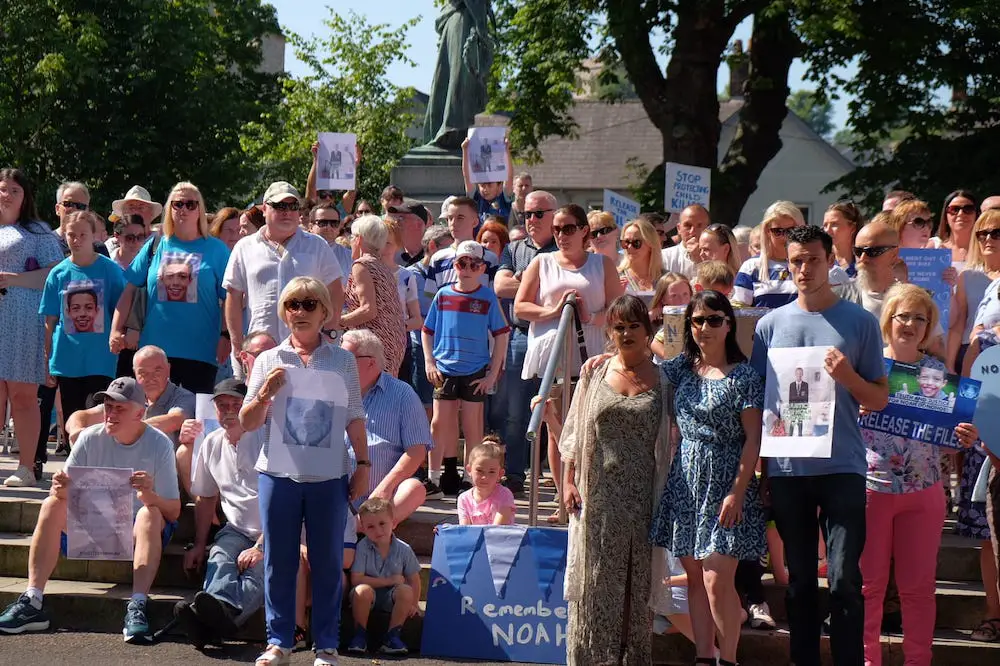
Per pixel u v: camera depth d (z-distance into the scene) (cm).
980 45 2395
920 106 2455
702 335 604
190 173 3272
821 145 4503
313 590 613
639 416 614
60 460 992
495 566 686
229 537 700
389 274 865
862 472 585
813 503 590
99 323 868
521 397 864
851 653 565
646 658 616
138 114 3219
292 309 614
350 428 626
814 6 2231
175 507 718
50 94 2992
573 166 4459
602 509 616
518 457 865
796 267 596
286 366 609
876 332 589
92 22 2984
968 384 620
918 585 627
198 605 659
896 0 2317
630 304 616
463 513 722
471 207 990
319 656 609
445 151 1512
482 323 862
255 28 3894
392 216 1037
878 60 2344
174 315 838
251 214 1101
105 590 728
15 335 845
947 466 799
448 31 1525
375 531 677
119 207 1116
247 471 711
